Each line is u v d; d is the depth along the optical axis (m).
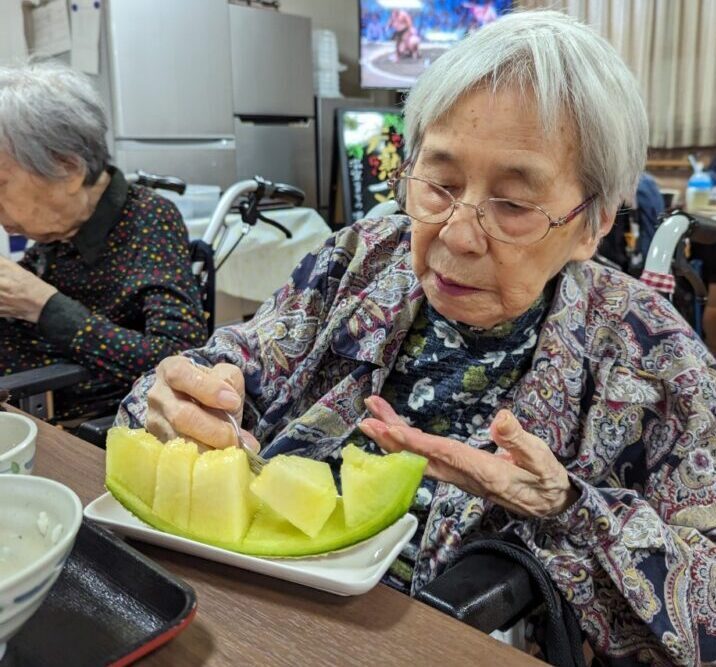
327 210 3.73
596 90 0.61
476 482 0.58
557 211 0.64
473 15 3.88
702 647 0.62
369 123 3.30
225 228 1.72
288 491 0.52
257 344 0.91
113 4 2.61
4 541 0.43
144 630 0.44
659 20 3.58
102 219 1.30
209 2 2.94
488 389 0.78
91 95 1.26
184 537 0.52
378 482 0.53
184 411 0.66
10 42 2.67
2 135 1.16
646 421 0.73
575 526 0.63
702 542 0.66
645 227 2.11
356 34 4.23
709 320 2.35
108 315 1.33
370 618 0.46
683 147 3.72
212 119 3.06
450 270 0.68
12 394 1.09
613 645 0.64
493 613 0.55
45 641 0.43
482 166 0.63
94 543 0.50
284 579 0.49
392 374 0.83
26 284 1.23
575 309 0.76
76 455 0.70
